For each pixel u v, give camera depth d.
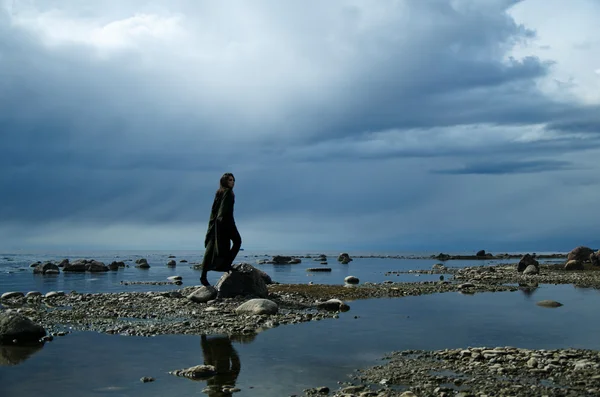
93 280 40.41
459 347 13.84
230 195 24.05
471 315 19.95
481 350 12.85
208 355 12.65
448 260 97.00
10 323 14.43
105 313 19.53
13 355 12.61
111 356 12.52
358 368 11.48
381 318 19.14
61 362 11.91
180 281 37.03
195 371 10.77
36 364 11.73
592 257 56.56
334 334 15.64
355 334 15.66
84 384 10.13
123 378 10.56
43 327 16.36
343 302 23.39
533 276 42.81
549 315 19.98
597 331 16.34
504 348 13.02
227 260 23.84
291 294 26.28
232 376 10.75
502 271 50.72
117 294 25.97
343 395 9.30
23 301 23.73
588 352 12.70
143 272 53.78
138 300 23.52
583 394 9.33
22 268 60.47
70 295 25.95
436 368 11.41
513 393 9.44
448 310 21.52
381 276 46.56
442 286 33.16
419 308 22.22
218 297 23.50
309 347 13.67
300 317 18.81
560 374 10.66
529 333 15.99
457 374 10.89
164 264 78.31
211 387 9.90
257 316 18.66
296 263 79.19
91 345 13.84
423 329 16.64
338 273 51.28
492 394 9.41
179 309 20.72
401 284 34.88
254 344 14.05
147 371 11.13
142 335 15.32
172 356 12.53
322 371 11.19
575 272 48.94
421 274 49.81
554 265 59.78
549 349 13.42
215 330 16.11
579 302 24.53
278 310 20.77
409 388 9.86
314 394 9.51
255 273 24.34
